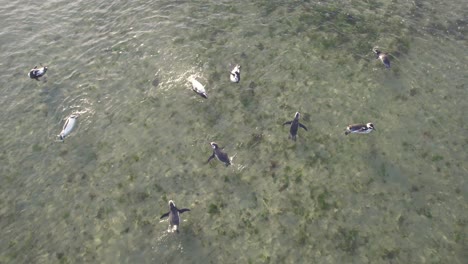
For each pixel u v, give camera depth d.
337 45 18.00
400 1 20.08
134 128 15.65
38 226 13.17
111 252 12.41
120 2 21.33
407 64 16.98
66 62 18.38
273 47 18.11
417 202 12.97
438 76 16.50
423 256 11.78
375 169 13.84
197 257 12.12
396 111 15.40
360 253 11.93
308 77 16.78
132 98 16.66
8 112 16.56
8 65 18.45
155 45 18.67
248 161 14.32
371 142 14.55
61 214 13.43
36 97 17.02
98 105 16.53
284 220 12.77
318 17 19.39
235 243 12.34
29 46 19.33
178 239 12.52
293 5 20.11
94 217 13.27
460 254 11.77
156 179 14.09
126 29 19.70
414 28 18.56
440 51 17.47
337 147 14.49
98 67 18.00
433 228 12.36
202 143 14.97
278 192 13.45
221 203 13.30
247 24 19.31
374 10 19.66
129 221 13.08
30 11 21.41
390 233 12.30
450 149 14.23
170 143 15.08
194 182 13.91
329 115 15.44
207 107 16.03
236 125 15.38
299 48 17.98
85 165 14.68
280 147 14.63
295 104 15.88
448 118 15.09
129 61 18.11
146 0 21.28
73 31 19.94
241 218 12.90
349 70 16.92
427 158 14.04
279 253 12.05
